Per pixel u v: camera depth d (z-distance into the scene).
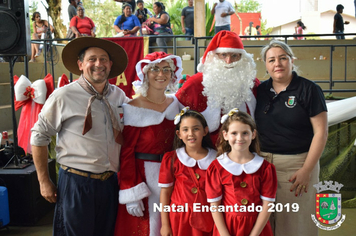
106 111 2.31
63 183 2.26
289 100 2.30
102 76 2.27
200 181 2.21
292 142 2.32
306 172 2.27
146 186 2.31
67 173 2.24
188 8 7.58
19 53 3.45
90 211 2.22
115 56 2.46
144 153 2.37
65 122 2.24
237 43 2.51
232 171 2.11
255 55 7.48
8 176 3.47
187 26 7.62
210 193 2.12
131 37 4.86
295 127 2.30
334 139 4.18
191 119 2.25
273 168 2.13
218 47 2.53
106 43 2.34
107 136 2.29
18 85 3.49
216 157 2.26
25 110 3.59
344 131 4.16
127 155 2.35
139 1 7.11
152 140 2.34
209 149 2.35
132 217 2.34
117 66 2.55
